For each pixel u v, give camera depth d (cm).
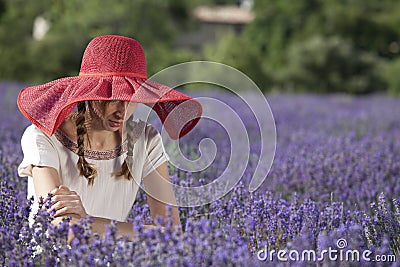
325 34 4559
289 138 1188
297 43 4291
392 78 4050
